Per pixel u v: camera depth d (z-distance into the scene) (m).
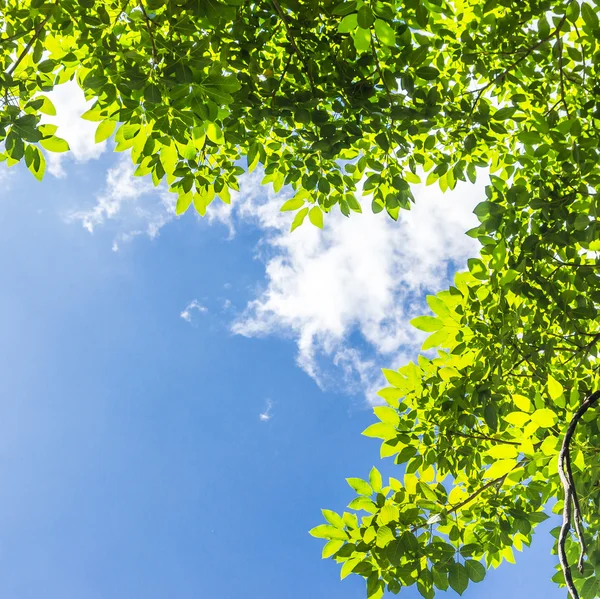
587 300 4.47
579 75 4.33
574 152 3.63
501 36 4.51
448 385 4.45
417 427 4.38
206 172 5.11
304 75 4.52
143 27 3.87
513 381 4.74
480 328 4.44
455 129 5.04
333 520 3.71
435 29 4.67
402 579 3.60
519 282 4.28
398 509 3.73
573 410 3.47
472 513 3.98
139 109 4.13
